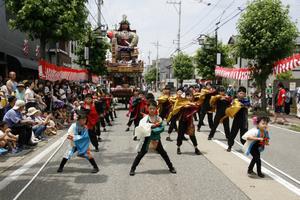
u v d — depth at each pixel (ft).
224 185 23.07
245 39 73.61
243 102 33.91
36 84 50.06
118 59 102.89
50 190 21.84
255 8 73.05
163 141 40.50
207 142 39.60
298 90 70.69
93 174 25.66
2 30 64.85
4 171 26.32
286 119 67.41
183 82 204.23
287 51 72.74
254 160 25.41
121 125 55.42
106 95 53.42
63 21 50.49
